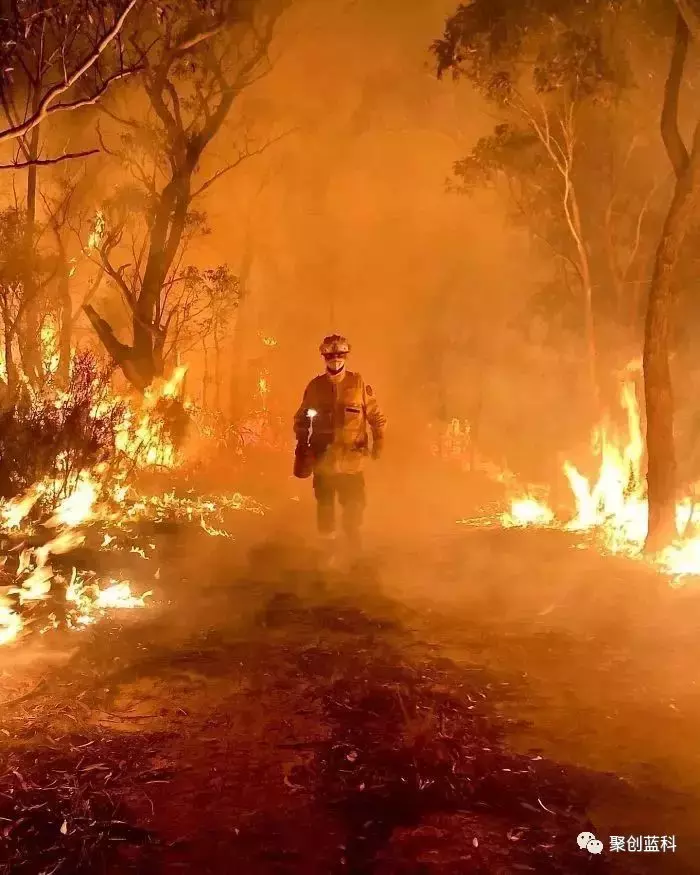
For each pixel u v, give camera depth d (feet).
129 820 9.46
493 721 12.67
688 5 23.98
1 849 8.78
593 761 11.29
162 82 41.65
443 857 8.86
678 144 25.77
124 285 43.14
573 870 8.66
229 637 16.66
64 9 14.19
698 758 11.41
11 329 36.35
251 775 10.66
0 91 14.52
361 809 9.84
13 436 27.89
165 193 43.55
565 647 16.55
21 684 13.58
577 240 35.94
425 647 16.48
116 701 13.14
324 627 17.67
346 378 26.78
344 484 26.68
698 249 37.06
